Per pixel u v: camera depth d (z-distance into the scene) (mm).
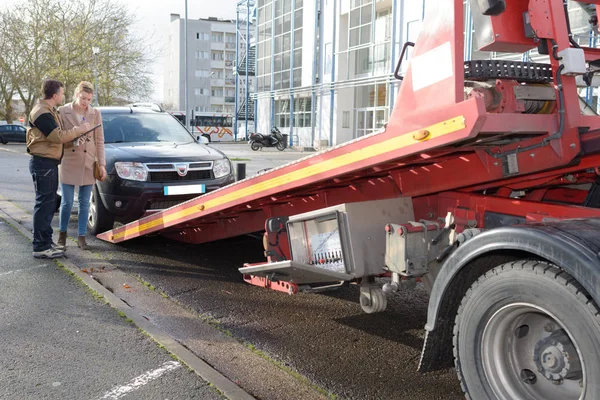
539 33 3057
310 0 36438
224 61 114750
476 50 3256
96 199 7742
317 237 4094
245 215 5727
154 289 5535
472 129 2832
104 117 9094
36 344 4027
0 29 43500
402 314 4863
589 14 3645
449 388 3484
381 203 4020
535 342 2732
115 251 7059
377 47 31562
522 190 3797
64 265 6141
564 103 3045
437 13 3084
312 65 36688
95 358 3809
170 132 9211
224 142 47188
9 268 6023
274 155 28922
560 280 2432
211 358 3898
